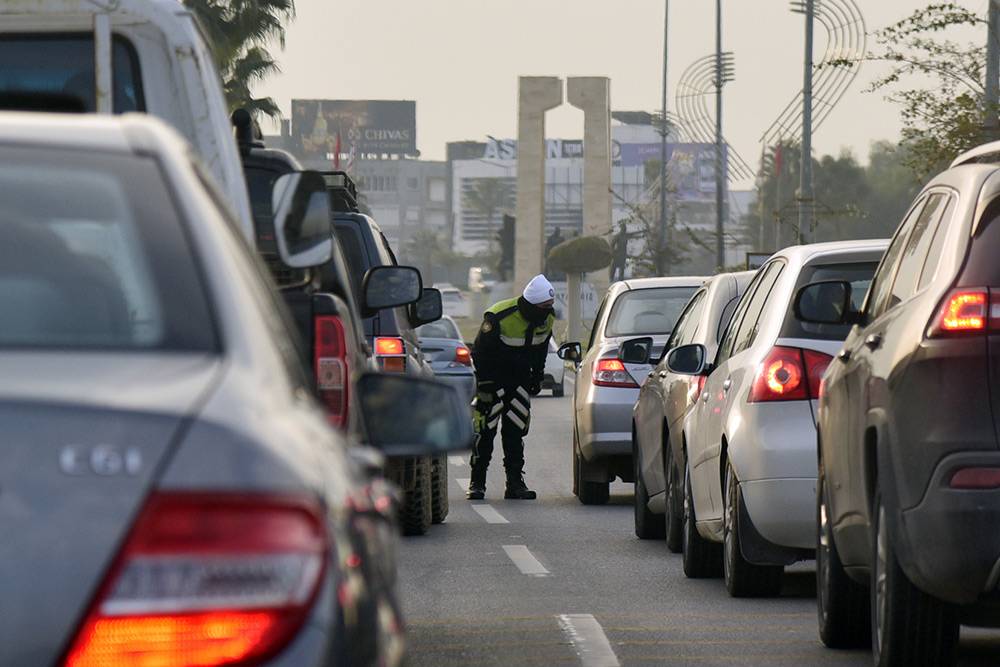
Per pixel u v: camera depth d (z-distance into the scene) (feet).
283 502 19.43
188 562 18.88
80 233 22.74
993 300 46.39
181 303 22.06
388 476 101.14
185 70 54.54
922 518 46.44
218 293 22.36
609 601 73.46
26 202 23.04
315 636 19.40
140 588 18.69
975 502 45.55
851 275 71.46
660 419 96.12
